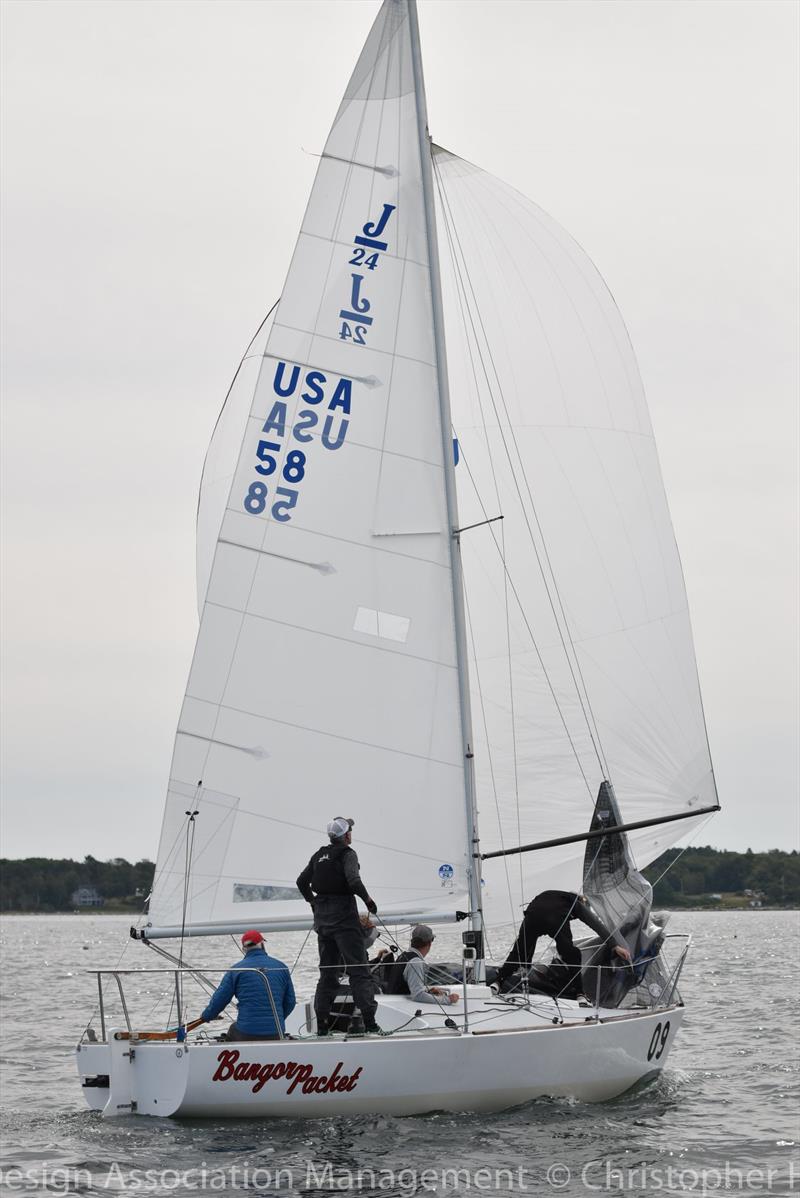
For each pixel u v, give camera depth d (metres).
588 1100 27.17
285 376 28.19
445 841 27.33
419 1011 25.31
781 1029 43.81
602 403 32.47
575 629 31.66
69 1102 29.89
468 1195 20.75
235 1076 23.58
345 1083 23.86
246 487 27.97
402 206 28.59
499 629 31.64
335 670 27.73
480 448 32.03
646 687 31.48
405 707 27.67
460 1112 24.95
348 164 28.55
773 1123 26.30
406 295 28.47
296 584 27.86
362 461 28.12
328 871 24.88
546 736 31.41
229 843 27.30
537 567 31.78
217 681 27.56
